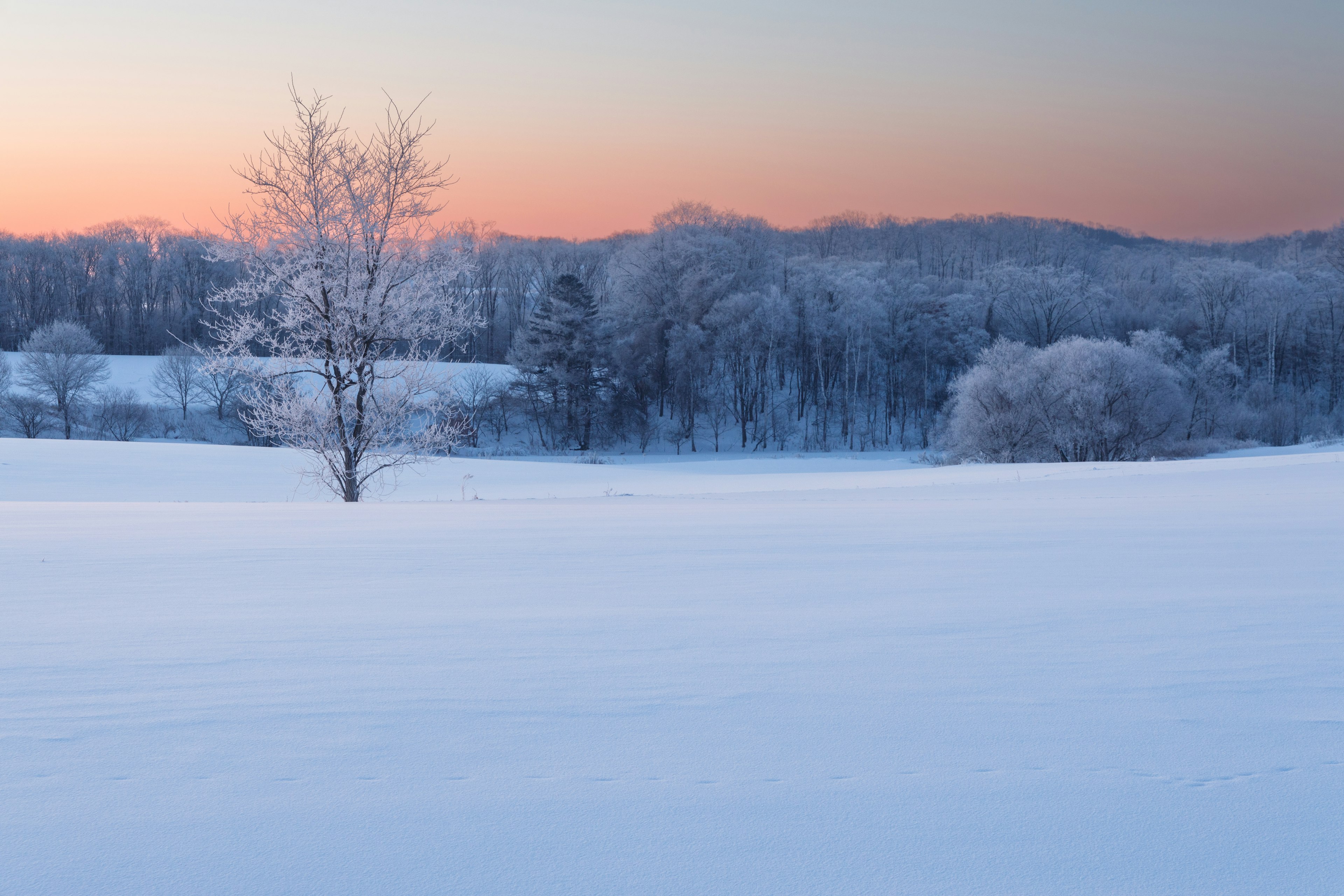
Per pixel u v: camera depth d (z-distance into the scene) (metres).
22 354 67.00
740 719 3.71
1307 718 3.71
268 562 8.21
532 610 5.95
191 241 98.50
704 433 75.56
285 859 2.54
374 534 10.58
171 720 3.69
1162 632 5.24
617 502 17.95
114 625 5.48
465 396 68.06
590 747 3.40
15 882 2.41
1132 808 2.88
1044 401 50.00
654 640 5.10
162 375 66.81
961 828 2.74
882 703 3.92
